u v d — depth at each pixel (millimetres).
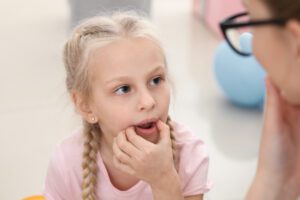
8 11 3885
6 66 3098
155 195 1062
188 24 3912
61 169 1206
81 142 1220
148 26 1105
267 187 860
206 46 3537
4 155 2311
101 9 2717
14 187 2113
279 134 836
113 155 1132
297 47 667
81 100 1146
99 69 1064
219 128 2531
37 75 3002
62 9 3936
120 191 1190
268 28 681
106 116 1092
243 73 2537
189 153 1195
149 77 1052
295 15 650
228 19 793
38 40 3426
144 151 1022
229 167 2230
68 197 1239
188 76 3074
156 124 1072
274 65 705
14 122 2562
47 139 2422
